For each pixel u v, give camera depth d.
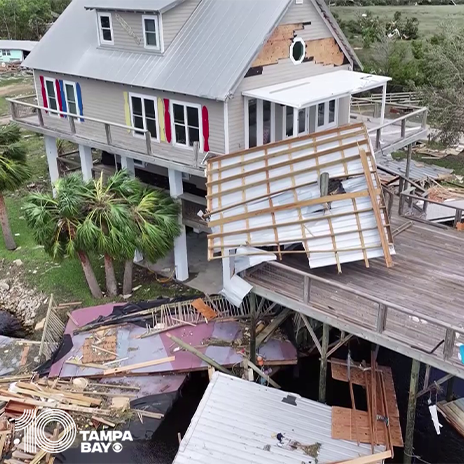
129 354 15.70
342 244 13.23
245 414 12.94
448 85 32.25
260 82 17.11
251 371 14.82
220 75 16.14
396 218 17.12
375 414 13.24
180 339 16.06
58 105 21.81
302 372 16.16
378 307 11.59
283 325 16.64
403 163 25.58
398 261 14.56
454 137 31.61
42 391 14.80
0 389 14.88
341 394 15.23
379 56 43.41
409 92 36.59
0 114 42.72
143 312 17.14
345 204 13.71
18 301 19.81
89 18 21.92
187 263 19.81
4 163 20.73
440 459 13.55
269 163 15.14
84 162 21.31
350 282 13.66
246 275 14.27
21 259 21.70
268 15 16.61
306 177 14.36
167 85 17.05
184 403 15.06
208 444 12.05
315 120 19.55
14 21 68.06
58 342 16.94
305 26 17.94
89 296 19.05
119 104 19.30
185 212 18.28
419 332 11.67
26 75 57.53
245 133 17.06
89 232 16.30
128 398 14.75
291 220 13.79
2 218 21.86
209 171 15.48
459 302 12.65
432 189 23.89
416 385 12.10
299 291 13.48
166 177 22.17
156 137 18.66
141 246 16.98
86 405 14.57
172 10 17.80
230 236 14.01
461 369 10.62
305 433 12.60
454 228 16.45
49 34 22.86
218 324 16.58
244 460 11.74
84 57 20.38
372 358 15.59
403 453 13.51
